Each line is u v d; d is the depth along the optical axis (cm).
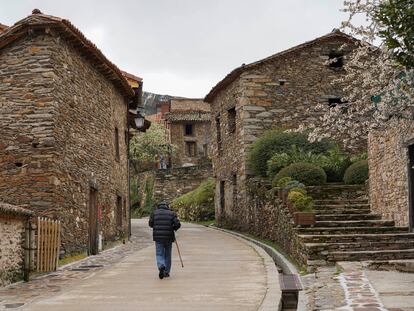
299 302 811
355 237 1288
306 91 2366
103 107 1827
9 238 1060
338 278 995
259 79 2350
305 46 2358
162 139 5275
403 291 834
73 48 1520
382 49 743
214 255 1526
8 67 1392
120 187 2105
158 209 1159
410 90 711
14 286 1045
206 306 812
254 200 2122
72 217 1478
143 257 1548
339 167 2059
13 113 1377
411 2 573
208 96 2825
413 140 1277
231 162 2533
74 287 1020
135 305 829
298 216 1398
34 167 1356
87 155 1633
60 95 1415
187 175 4091
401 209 1381
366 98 900
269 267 1245
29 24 1347
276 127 2336
